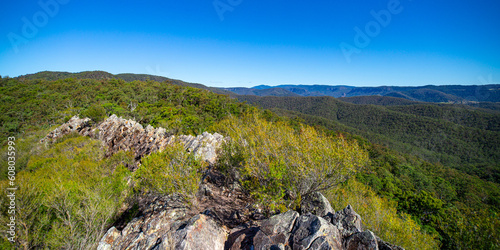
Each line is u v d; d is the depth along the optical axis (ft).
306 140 36.52
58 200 36.42
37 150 127.65
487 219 53.01
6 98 307.17
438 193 198.70
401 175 222.48
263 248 22.74
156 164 35.88
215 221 29.81
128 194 46.42
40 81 437.17
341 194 53.16
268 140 38.58
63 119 231.09
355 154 33.78
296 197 33.76
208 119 220.02
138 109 246.47
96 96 317.63
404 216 54.65
